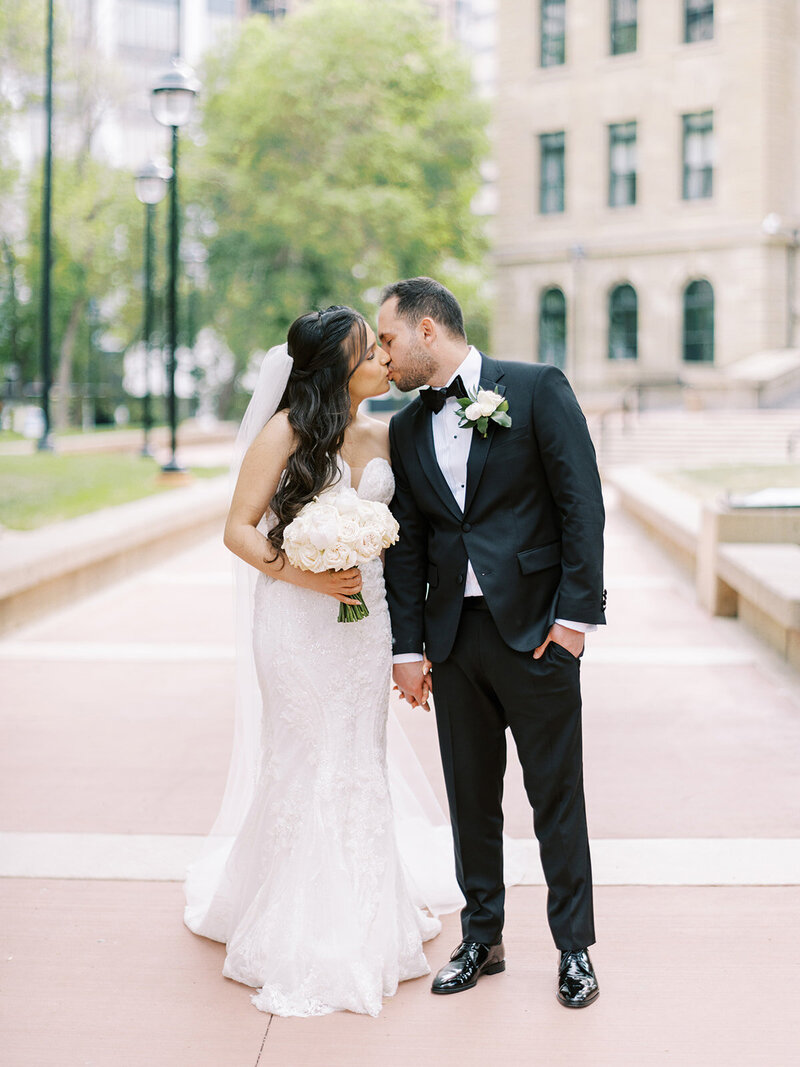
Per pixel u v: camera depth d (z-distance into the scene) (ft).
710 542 29.14
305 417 10.18
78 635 26.96
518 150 117.50
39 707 20.33
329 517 9.75
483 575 9.73
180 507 41.60
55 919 11.62
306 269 113.70
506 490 9.73
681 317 111.34
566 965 9.96
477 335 147.74
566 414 9.63
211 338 136.67
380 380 10.44
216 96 112.27
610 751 17.63
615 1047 9.13
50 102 63.05
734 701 20.62
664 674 22.77
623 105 111.55
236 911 10.70
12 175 105.81
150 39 207.00
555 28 114.83
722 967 10.50
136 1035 9.37
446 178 118.62
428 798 12.67
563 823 9.99
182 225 114.11
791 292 107.86
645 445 79.66
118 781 16.12
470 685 10.12
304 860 10.15
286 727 10.41
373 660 10.58
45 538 31.63
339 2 106.73
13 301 115.96
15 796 15.46
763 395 95.61
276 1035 9.38
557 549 9.93
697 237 108.58
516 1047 9.16
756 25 103.60
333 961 9.89
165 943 11.10
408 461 10.18
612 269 113.80
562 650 9.68
